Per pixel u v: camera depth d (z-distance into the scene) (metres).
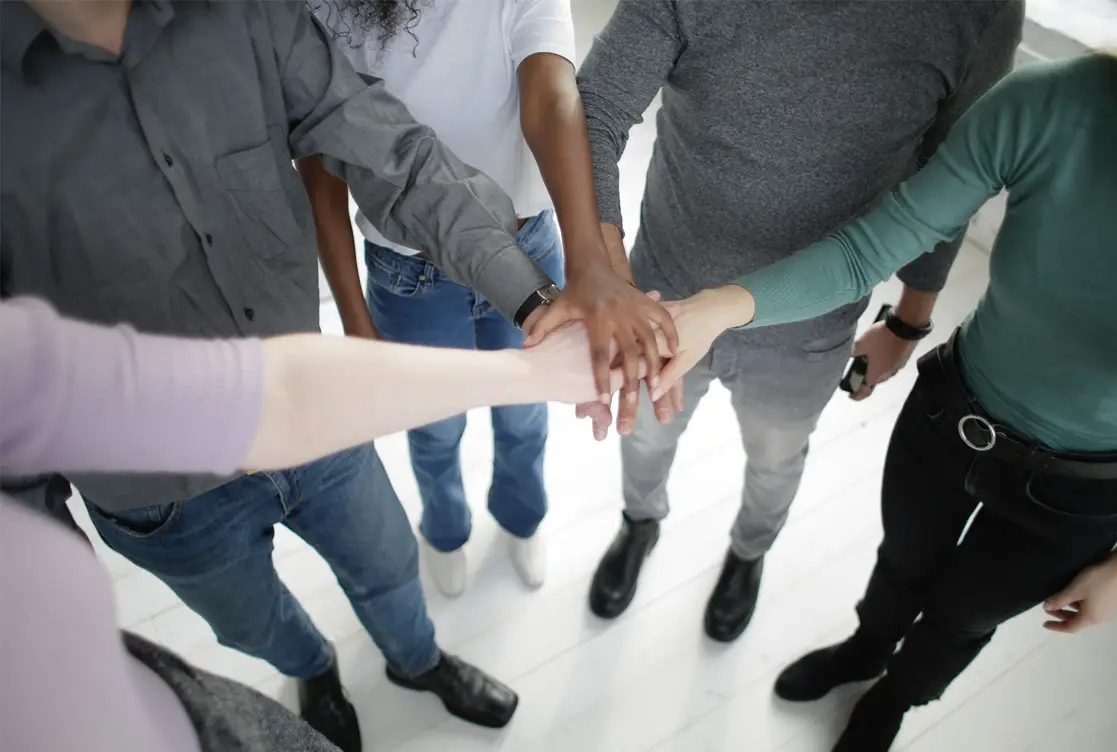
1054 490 0.96
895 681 1.33
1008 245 0.89
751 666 1.56
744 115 1.00
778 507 1.46
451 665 1.47
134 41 0.69
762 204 1.06
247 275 0.86
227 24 0.75
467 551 1.71
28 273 0.75
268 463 0.58
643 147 2.65
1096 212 0.81
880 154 1.01
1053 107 0.80
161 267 0.80
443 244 0.94
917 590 1.26
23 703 0.43
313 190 1.04
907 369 2.07
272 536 1.09
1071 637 1.60
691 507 1.79
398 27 0.98
